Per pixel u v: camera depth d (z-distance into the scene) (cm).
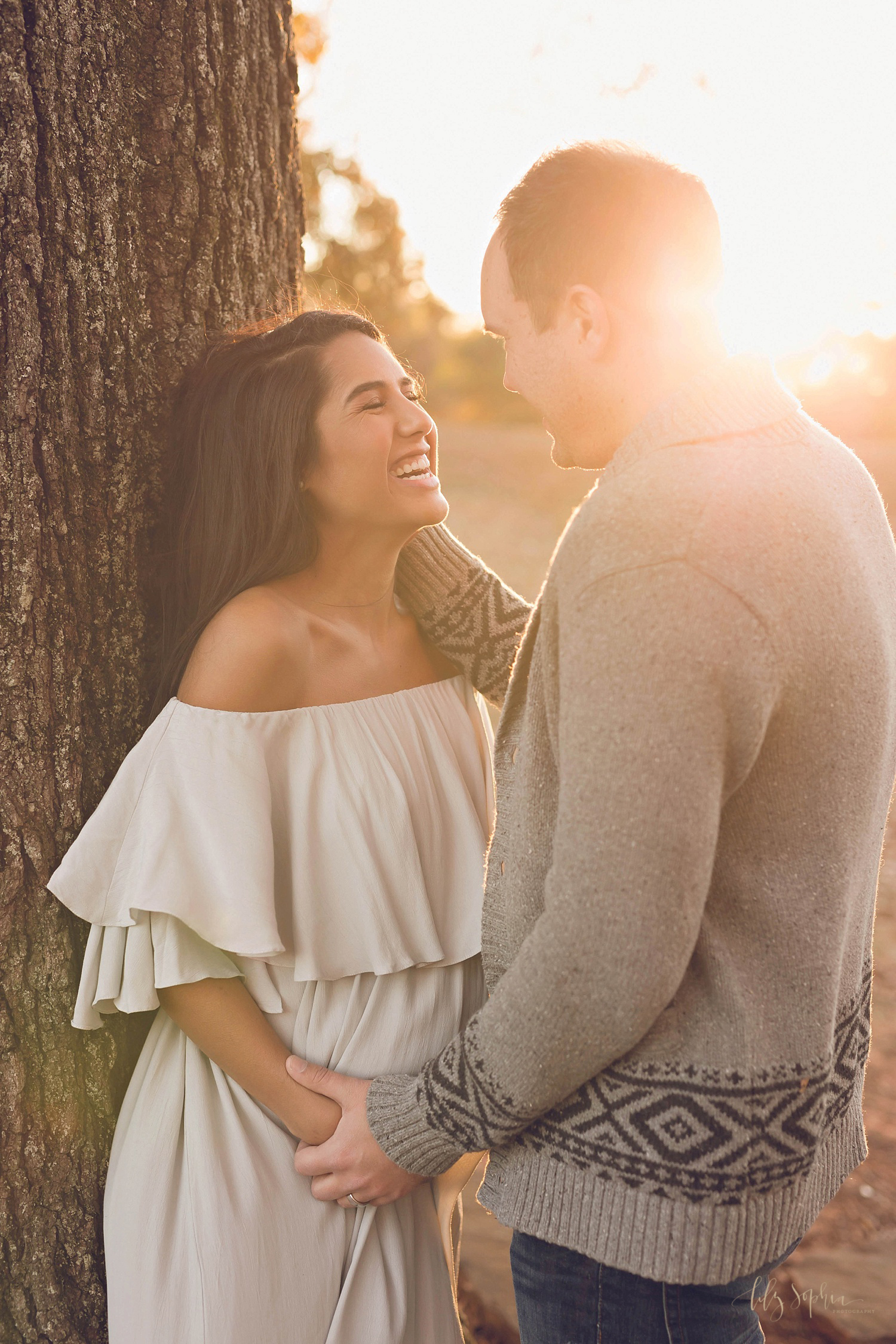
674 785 101
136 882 143
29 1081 161
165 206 175
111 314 166
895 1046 369
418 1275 160
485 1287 235
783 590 106
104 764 168
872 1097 338
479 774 183
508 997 115
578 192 122
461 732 182
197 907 143
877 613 116
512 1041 115
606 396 128
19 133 153
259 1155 149
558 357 129
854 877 119
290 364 160
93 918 147
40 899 161
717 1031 114
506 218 129
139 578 171
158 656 173
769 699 104
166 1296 145
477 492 1399
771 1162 117
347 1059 152
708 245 125
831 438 128
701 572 103
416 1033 157
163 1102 155
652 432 117
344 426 159
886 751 120
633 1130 116
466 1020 166
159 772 147
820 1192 127
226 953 151
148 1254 147
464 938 166
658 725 101
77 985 164
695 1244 115
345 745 160
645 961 104
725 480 110
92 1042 166
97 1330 167
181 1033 158
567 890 107
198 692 151
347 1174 142
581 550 111
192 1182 147
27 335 155
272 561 162
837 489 119
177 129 176
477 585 184
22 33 153
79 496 163
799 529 110
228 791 146
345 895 155
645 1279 123
